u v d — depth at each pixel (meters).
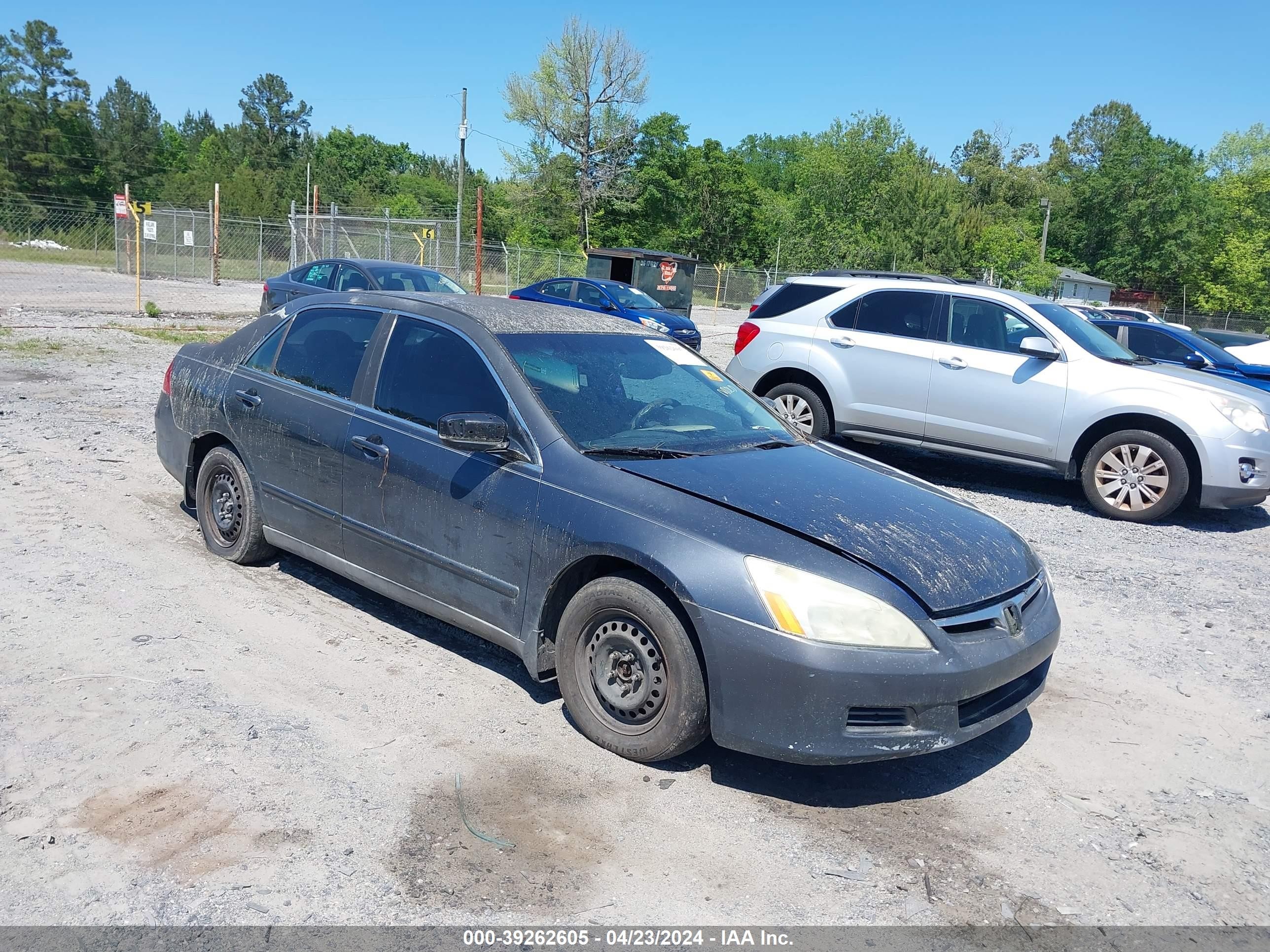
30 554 5.45
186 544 5.81
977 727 3.45
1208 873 3.20
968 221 60.03
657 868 3.03
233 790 3.30
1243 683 4.81
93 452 7.92
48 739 3.54
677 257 33.44
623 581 3.61
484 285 40.06
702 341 25.30
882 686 3.23
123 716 3.75
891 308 9.23
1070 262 77.50
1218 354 12.72
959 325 8.93
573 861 3.04
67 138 70.62
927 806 3.53
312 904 2.76
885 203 50.94
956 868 3.14
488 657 4.56
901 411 9.06
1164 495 8.05
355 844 3.05
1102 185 73.75
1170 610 5.88
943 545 3.67
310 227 32.44
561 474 3.85
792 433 4.87
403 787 3.40
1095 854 3.28
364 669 4.33
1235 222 68.56
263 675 4.19
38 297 23.48
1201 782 3.82
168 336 17.03
